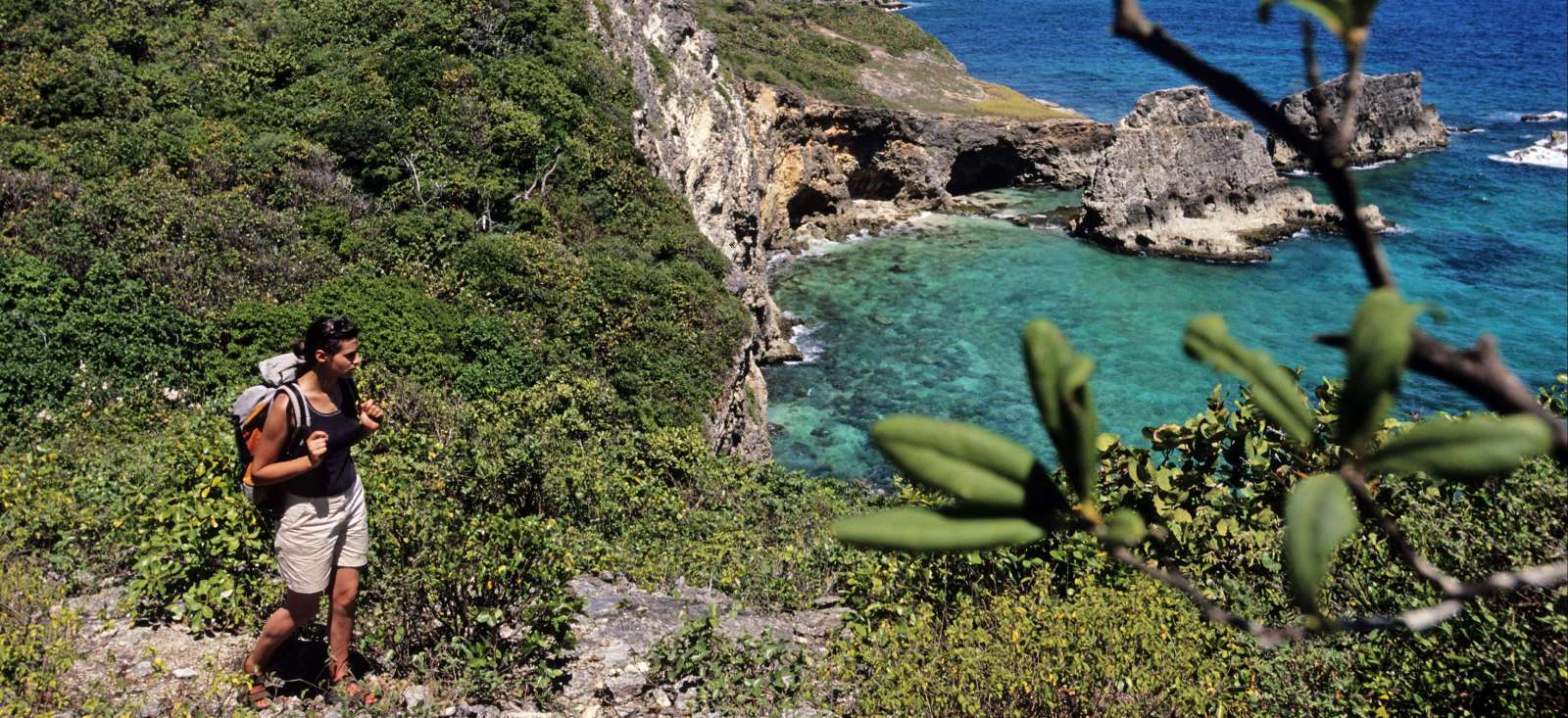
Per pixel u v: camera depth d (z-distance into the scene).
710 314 31.69
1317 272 54.34
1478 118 88.44
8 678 6.48
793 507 15.54
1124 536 0.88
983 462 0.91
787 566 11.09
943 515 0.90
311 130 32.44
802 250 58.16
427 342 25.08
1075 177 69.81
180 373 22.38
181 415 19.08
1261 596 8.40
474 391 24.62
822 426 39.53
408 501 8.88
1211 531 8.95
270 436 6.04
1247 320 48.81
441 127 33.28
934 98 70.62
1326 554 0.80
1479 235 59.19
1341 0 0.91
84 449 16.16
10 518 9.33
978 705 6.50
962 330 47.66
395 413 17.91
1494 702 6.45
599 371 27.84
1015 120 68.50
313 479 6.26
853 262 56.28
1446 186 68.56
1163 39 0.95
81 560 8.70
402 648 7.32
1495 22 144.12
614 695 7.59
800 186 58.78
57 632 6.98
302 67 35.19
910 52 79.44
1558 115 88.12
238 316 23.55
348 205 29.97
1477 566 6.69
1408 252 56.75
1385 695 6.68
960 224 62.62
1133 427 39.38
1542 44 124.94
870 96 64.81
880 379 43.09
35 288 21.98
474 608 7.58
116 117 30.69
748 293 40.88
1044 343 0.89
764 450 35.09
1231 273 54.38
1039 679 6.68
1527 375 42.84
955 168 68.00
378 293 25.67
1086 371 0.87
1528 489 6.92
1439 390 34.72
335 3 38.00
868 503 15.84
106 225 25.55
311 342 6.09
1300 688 7.00
